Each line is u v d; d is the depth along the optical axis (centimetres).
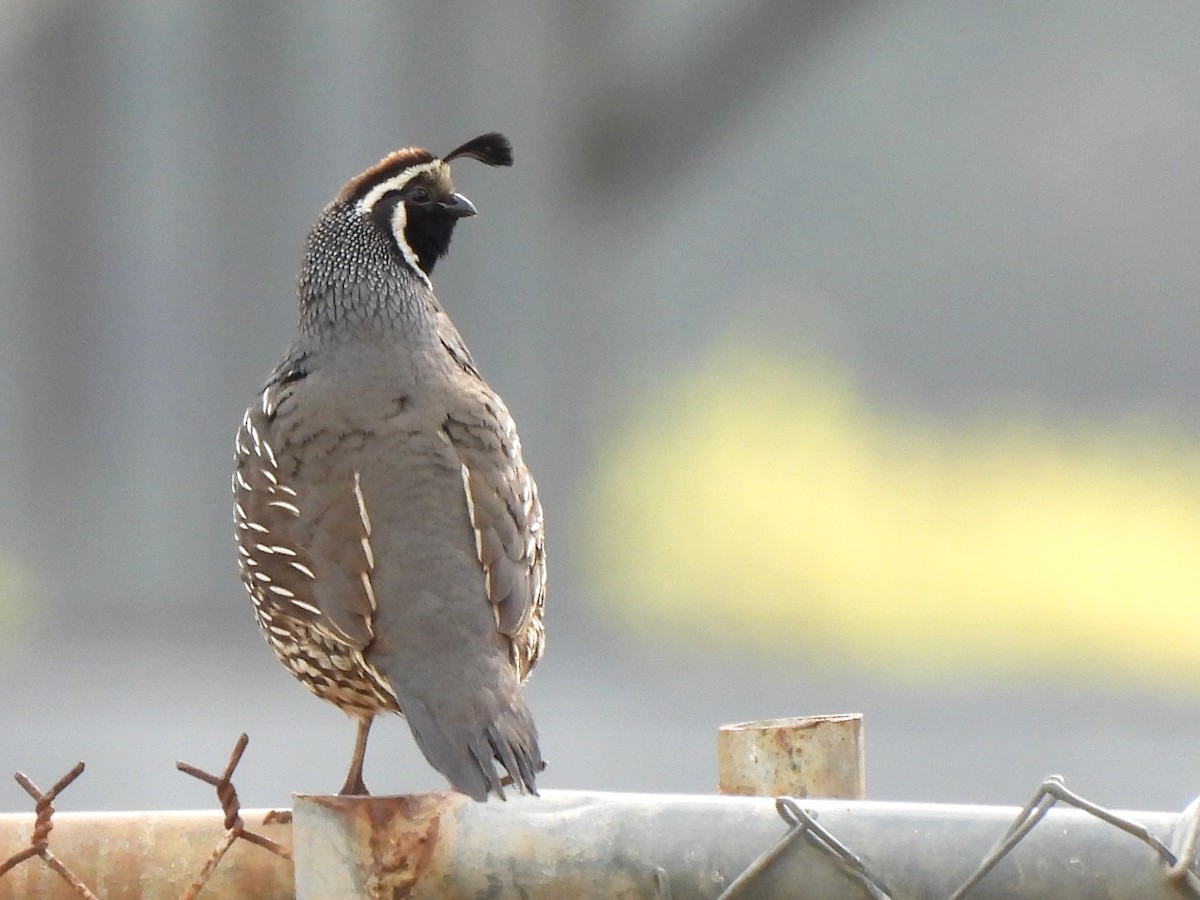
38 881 438
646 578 1897
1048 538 2120
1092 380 3359
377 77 1806
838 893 388
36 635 1628
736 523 2009
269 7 1806
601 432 1862
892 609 1869
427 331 634
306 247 647
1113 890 380
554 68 1817
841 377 2495
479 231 1797
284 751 1209
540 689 1465
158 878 437
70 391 1802
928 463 2378
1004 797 1169
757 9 1845
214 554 1786
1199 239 3381
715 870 392
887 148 3362
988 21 3362
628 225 1858
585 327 1828
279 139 1814
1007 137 3394
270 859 436
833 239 3331
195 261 1811
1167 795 1161
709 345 2519
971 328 3369
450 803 402
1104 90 3400
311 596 585
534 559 600
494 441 607
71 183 1809
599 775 1179
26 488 1797
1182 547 2131
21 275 1811
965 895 384
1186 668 1678
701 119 1848
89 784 1137
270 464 607
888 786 1195
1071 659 1711
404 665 558
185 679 1441
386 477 589
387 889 400
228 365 1811
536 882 397
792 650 1712
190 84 1812
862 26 1984
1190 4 3369
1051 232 3378
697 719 1357
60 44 1811
